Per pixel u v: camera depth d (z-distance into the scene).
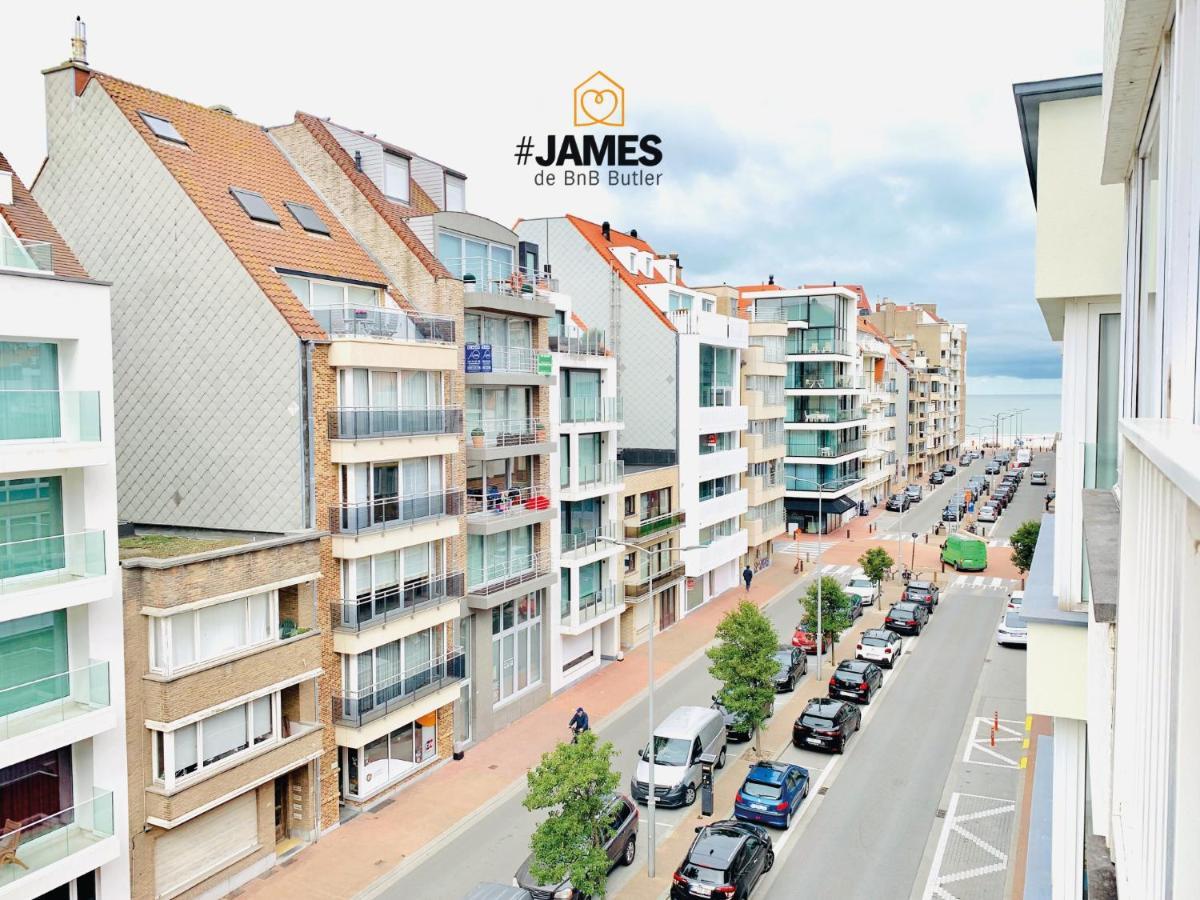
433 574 24.97
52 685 16.39
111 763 16.89
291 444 21.33
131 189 22.88
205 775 17.97
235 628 19.16
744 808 22.30
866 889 19.41
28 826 15.72
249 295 21.59
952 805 23.41
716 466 43.66
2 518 15.81
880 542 62.12
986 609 44.97
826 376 61.28
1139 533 4.86
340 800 22.91
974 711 30.52
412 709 23.53
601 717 29.53
